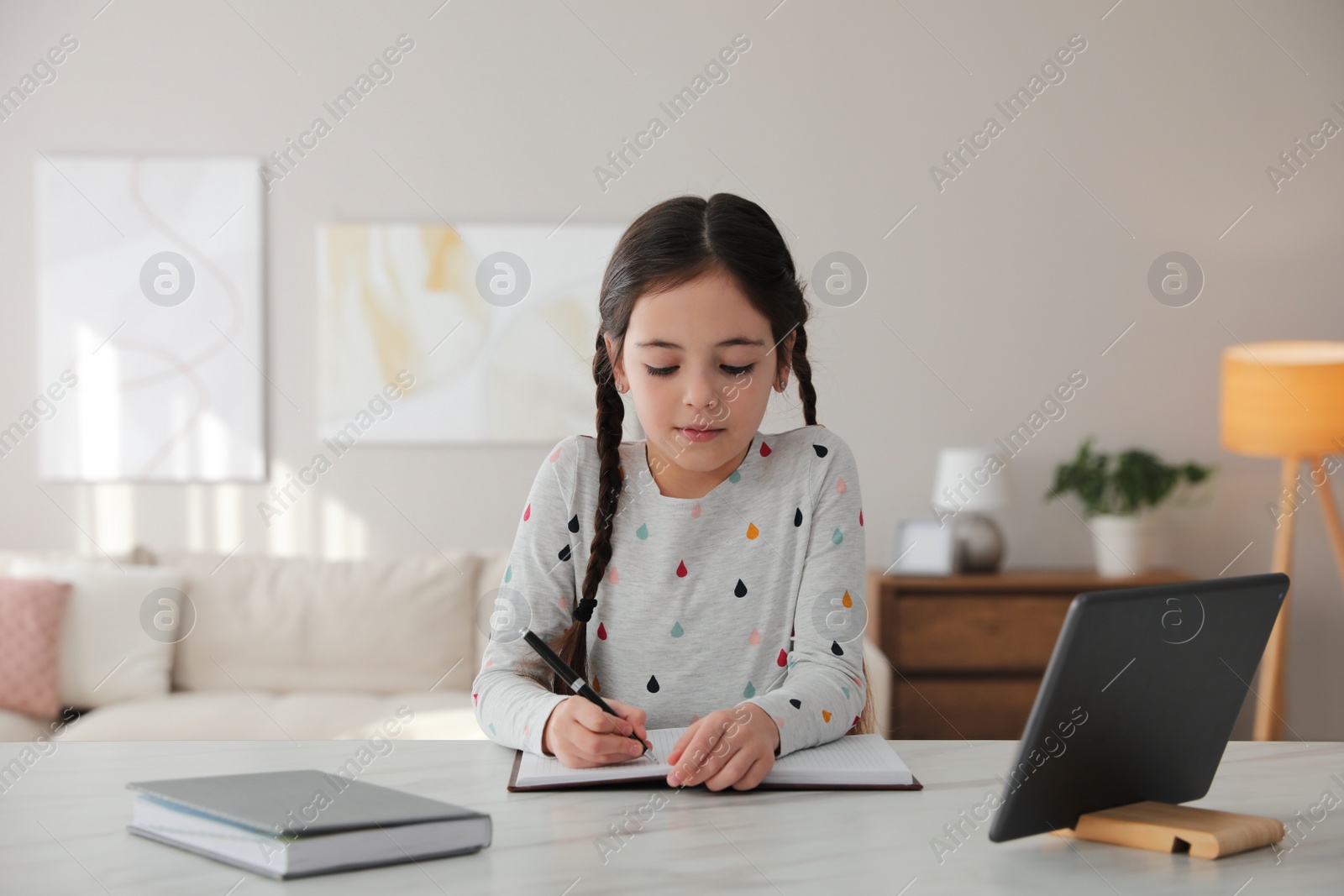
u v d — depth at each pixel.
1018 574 3.05
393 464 3.19
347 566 2.82
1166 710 0.69
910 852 0.65
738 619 1.08
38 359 3.14
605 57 3.17
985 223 3.20
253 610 2.74
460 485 3.19
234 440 3.16
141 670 2.59
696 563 1.09
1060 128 3.20
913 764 0.87
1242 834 0.65
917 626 2.94
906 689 2.93
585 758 0.80
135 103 3.13
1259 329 3.22
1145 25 3.20
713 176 3.18
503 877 0.60
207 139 3.14
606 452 1.11
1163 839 0.66
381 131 3.16
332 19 3.14
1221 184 3.21
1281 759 0.90
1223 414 3.00
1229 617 0.70
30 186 3.12
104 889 0.58
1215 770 0.76
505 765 0.86
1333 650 3.22
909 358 3.20
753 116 3.18
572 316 3.18
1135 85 3.21
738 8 3.17
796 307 1.09
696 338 0.99
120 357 3.14
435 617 2.76
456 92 3.16
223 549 3.17
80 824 0.70
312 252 3.16
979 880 0.60
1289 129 3.21
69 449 3.15
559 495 1.11
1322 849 0.66
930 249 3.19
